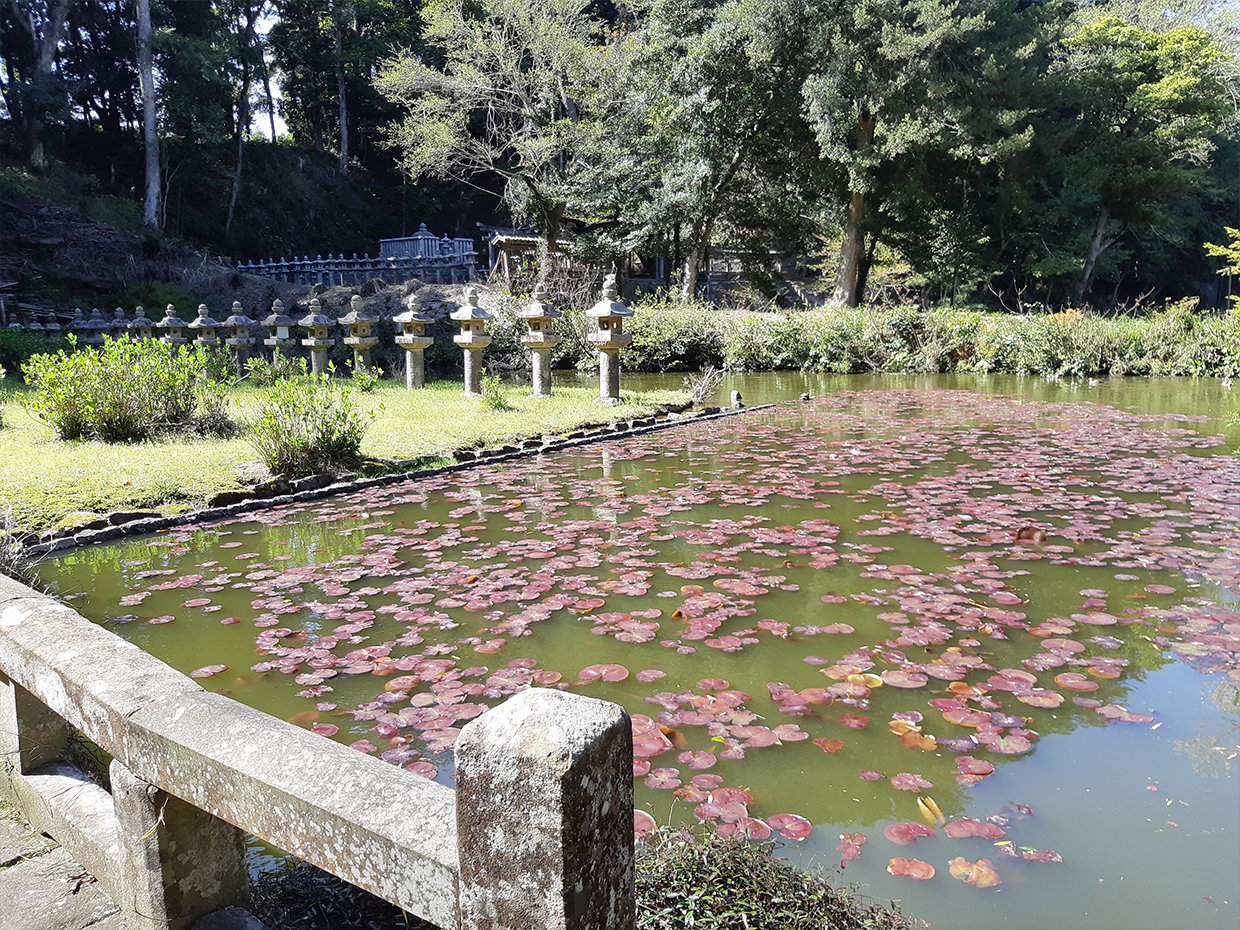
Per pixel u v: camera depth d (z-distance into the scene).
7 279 17.19
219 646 2.83
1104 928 1.50
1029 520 4.68
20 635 1.38
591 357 15.68
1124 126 25.52
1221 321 14.65
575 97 21.64
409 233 32.06
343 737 2.19
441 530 4.42
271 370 10.83
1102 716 2.36
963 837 1.78
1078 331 14.82
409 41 29.17
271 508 4.85
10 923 1.35
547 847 0.72
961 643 2.91
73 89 21.62
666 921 1.38
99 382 6.27
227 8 25.41
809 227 22.88
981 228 24.14
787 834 1.78
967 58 21.38
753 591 3.42
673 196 20.59
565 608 3.21
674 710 2.36
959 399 11.41
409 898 0.83
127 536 4.22
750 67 20.23
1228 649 2.85
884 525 4.57
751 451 7.04
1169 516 4.77
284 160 29.16
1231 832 1.82
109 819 1.45
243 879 1.29
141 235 20.64
